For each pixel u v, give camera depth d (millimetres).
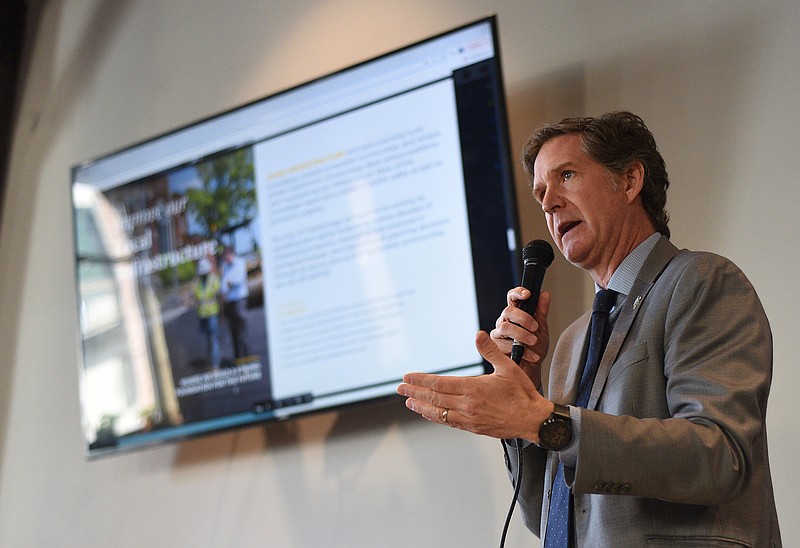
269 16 3357
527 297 1584
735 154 2281
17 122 4023
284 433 2879
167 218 3223
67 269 3623
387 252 2736
